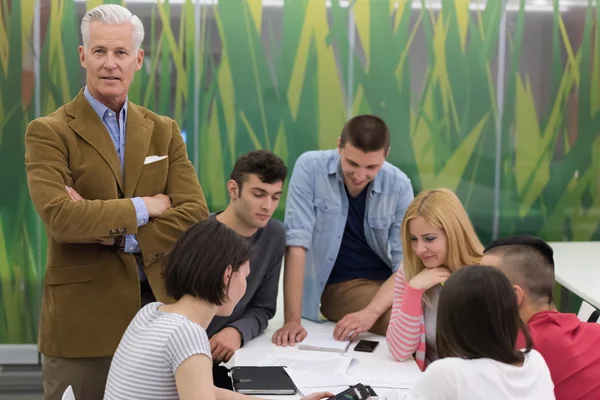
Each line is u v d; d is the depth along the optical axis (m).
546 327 1.87
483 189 3.92
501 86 3.85
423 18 3.78
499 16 3.80
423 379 1.52
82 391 2.23
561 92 3.88
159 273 2.26
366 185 2.88
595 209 3.97
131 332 1.69
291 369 2.24
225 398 1.87
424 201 2.32
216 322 2.59
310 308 2.93
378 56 3.79
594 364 1.82
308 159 2.91
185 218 2.30
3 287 3.79
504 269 1.95
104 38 2.19
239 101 3.79
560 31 3.83
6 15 3.64
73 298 2.18
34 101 3.71
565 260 3.45
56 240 2.20
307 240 2.81
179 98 3.76
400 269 2.47
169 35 3.71
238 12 3.73
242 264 1.71
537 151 3.91
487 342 1.49
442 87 3.83
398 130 3.85
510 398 1.48
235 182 2.54
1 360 3.82
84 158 2.21
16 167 3.73
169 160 2.39
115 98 2.24
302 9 3.75
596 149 3.92
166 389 1.61
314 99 3.81
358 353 2.45
